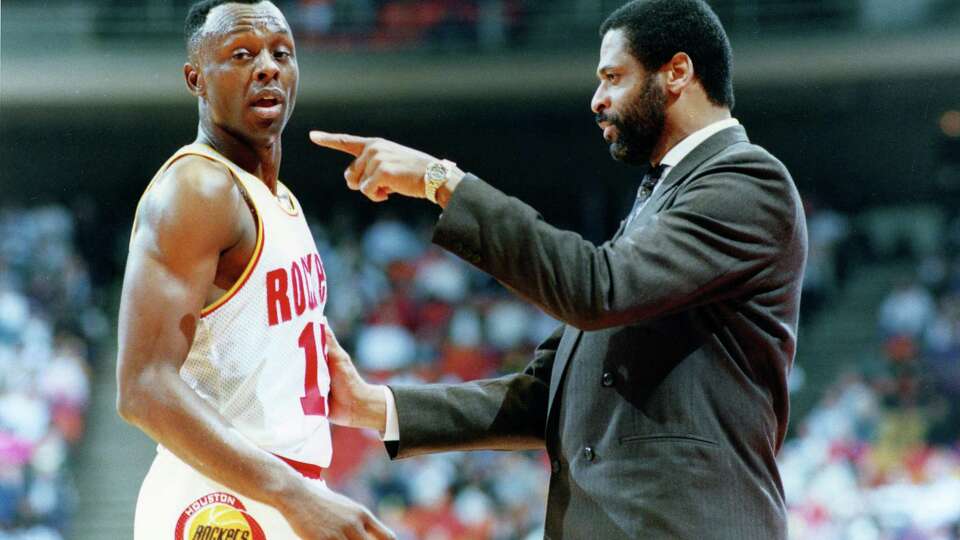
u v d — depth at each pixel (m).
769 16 37.97
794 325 8.04
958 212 40.91
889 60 37.28
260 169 7.70
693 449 7.48
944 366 33.56
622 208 42.59
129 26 38.69
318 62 38.41
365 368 34.50
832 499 27.88
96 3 38.81
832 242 40.00
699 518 7.37
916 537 26.81
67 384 33.28
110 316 38.91
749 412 7.68
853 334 38.00
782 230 7.69
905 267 40.25
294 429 7.45
